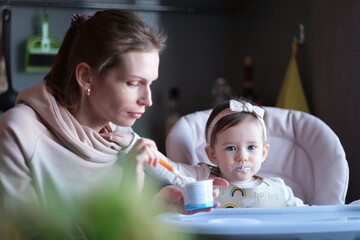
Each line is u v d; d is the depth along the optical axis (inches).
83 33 45.7
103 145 47.8
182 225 36.9
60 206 44.5
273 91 102.6
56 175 45.1
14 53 107.7
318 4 84.2
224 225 36.3
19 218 41.4
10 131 43.1
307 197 63.1
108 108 45.5
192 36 117.6
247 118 57.3
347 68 76.9
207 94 119.0
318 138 62.7
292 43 94.1
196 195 41.6
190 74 118.0
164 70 116.3
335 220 40.4
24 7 107.3
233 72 120.2
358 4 74.0
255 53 110.5
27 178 43.8
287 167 64.3
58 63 48.4
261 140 58.1
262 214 44.1
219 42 119.3
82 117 48.0
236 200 57.2
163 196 47.4
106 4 110.6
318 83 85.6
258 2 108.5
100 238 26.6
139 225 27.1
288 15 96.0
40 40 106.3
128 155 44.0
